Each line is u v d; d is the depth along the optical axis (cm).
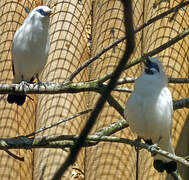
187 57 1109
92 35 1132
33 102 1100
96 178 1049
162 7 1106
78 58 1113
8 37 1115
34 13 993
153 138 903
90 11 1144
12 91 859
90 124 400
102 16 1125
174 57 1094
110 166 1049
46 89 855
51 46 1112
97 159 1056
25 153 1066
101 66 1100
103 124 1061
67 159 399
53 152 1053
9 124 1068
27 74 1027
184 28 1112
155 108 858
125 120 880
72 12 1128
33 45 991
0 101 1076
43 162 1053
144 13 1116
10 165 1052
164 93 869
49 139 800
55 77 1096
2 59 1105
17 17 1127
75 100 1084
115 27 1112
